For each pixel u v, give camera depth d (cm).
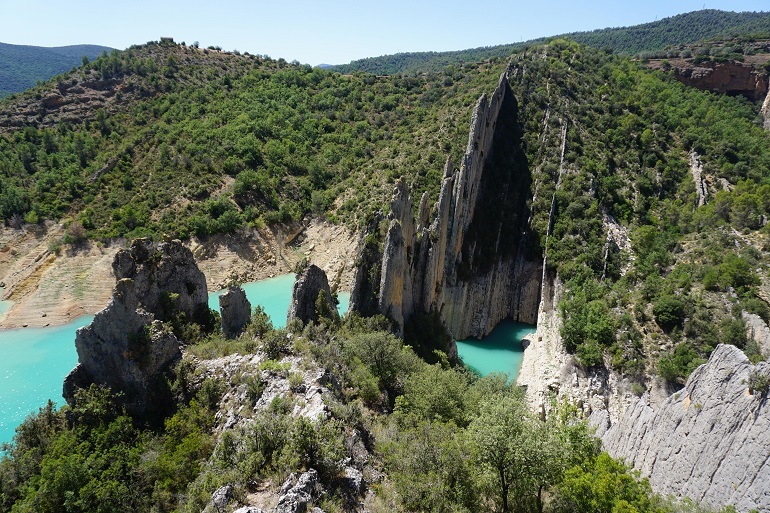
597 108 12106
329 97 15638
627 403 5684
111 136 12825
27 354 7325
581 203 9406
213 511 2164
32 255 9844
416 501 2439
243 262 10475
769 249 7012
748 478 2603
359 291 6056
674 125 12300
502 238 9650
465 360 8094
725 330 5556
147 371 3656
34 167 11512
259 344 4119
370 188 10856
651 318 6300
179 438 3222
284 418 2784
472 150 8831
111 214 10575
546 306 8638
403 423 3519
